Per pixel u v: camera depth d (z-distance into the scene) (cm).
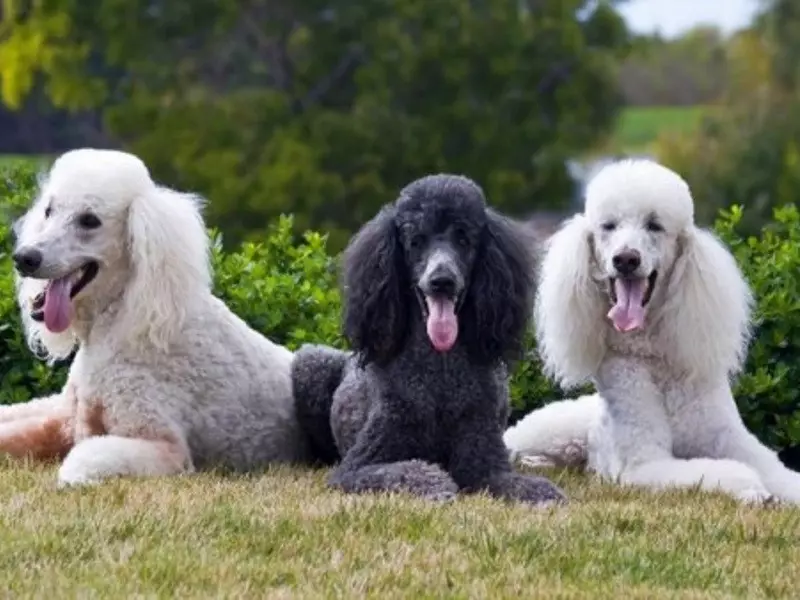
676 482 949
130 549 757
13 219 1273
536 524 820
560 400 1139
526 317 939
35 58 3475
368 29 3306
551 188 3294
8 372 1138
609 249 984
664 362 1010
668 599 709
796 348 1112
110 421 969
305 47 3353
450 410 919
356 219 3061
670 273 998
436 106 3288
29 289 1018
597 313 1015
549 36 3422
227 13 3291
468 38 3328
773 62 3656
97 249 962
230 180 3052
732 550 802
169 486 890
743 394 1098
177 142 3186
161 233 966
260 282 1152
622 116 4134
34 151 4209
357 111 3175
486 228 928
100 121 4075
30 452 1002
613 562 766
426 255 907
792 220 1216
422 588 714
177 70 3334
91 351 980
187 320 990
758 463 986
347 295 938
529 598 703
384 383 927
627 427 995
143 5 3306
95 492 866
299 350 1056
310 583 719
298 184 3027
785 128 3478
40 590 694
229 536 788
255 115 3209
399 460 922
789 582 745
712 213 3319
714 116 3672
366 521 814
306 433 1039
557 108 3428
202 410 992
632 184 994
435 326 892
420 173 3194
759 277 1127
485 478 915
